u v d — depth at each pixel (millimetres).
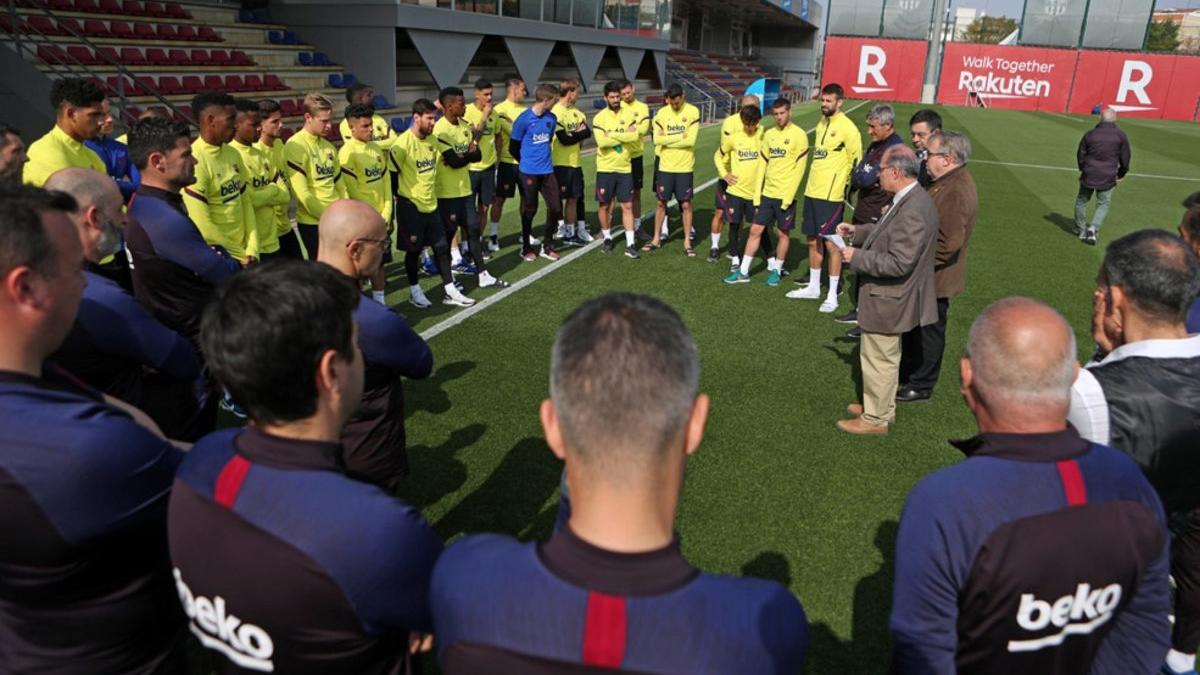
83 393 1580
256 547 1217
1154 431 1785
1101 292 2062
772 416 4578
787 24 54031
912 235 3789
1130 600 1477
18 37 8508
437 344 5535
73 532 1286
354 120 5781
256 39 13195
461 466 3900
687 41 44406
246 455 1283
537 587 979
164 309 3342
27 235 1295
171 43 11344
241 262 4762
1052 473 1378
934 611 1422
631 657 932
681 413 1027
